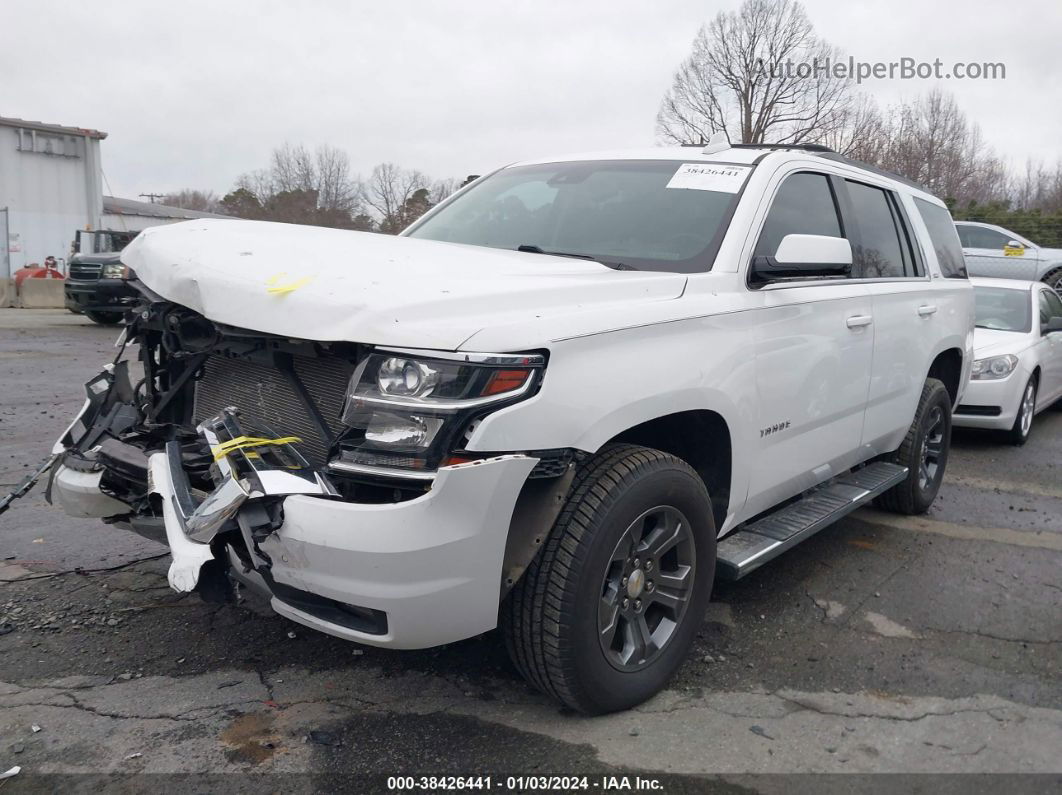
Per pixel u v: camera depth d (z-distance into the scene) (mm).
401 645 2639
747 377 3473
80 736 2881
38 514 5027
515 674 3381
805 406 3941
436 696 3199
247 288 2760
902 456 5402
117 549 4531
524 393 2596
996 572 4742
